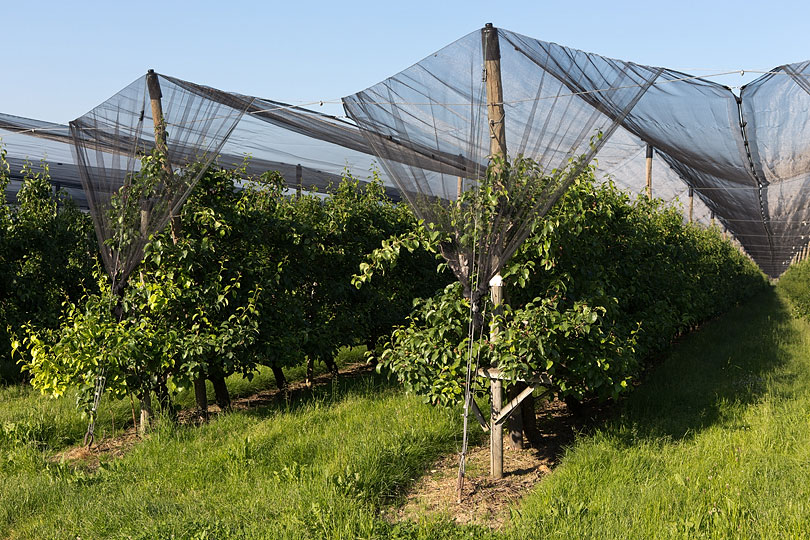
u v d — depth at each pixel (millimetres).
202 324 7660
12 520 4910
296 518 4531
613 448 5953
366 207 10648
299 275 9164
